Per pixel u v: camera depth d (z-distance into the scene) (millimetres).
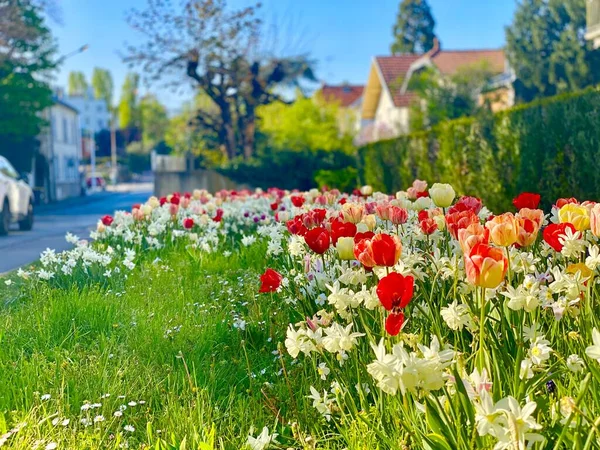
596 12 20609
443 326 3195
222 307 5656
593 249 3049
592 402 2596
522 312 2873
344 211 4340
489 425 1967
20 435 3070
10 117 32250
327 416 2957
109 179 87938
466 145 11328
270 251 5828
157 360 4270
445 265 3301
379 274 3033
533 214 3623
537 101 9016
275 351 4191
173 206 9516
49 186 42094
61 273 6445
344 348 2748
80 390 3637
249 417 3350
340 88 77750
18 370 3877
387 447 2717
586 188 7938
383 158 16484
